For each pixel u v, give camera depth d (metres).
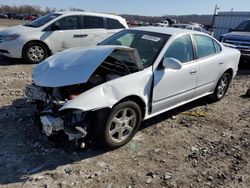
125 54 4.45
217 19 20.84
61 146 4.13
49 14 10.45
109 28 10.70
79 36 10.09
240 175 3.83
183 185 3.54
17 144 4.13
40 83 3.98
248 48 10.93
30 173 3.54
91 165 3.78
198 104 6.42
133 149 4.25
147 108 4.53
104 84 3.91
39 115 4.12
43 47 9.66
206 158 4.17
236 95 7.41
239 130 5.23
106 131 3.93
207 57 5.73
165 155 4.17
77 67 3.99
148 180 3.58
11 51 9.29
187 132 4.97
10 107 5.39
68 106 3.56
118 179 3.55
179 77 4.95
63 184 3.38
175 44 4.96
